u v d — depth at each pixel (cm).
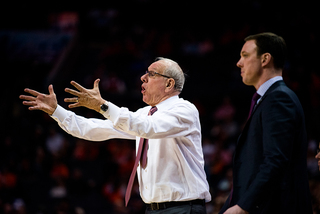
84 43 1945
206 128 1511
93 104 361
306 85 1505
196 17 1953
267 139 328
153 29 1864
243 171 351
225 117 1513
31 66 1786
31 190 1194
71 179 1204
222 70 1711
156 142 408
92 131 424
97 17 2083
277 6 1823
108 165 1281
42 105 397
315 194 590
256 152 344
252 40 376
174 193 395
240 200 321
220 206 862
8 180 1165
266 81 366
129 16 2006
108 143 1399
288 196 337
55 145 1366
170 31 1897
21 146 1309
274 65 368
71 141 1455
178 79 427
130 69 1709
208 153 1318
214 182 1194
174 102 412
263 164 323
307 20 1716
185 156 403
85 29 2025
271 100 340
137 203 1139
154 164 405
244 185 346
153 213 406
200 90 1648
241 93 1614
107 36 2019
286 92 342
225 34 1814
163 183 398
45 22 2108
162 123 373
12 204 1077
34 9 2119
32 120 1490
